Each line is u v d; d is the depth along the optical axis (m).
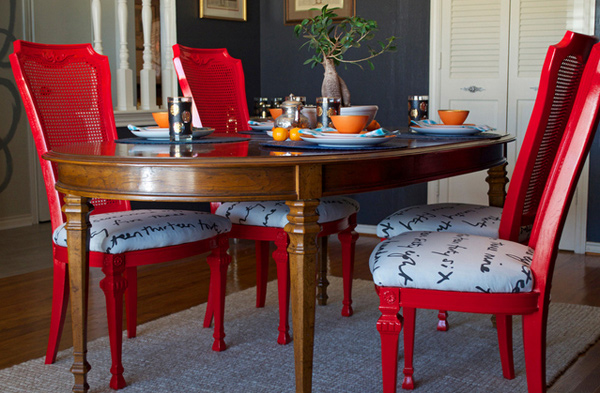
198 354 2.41
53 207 2.21
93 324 2.78
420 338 2.59
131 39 4.97
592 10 3.94
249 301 3.09
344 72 4.76
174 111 2.11
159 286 3.38
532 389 1.64
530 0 4.11
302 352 1.70
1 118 4.86
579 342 2.51
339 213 2.62
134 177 1.65
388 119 4.64
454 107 4.41
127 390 2.09
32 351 2.47
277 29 4.98
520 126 4.23
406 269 1.63
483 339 2.57
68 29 5.02
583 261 3.88
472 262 1.62
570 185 1.55
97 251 2.03
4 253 4.12
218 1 4.66
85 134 2.46
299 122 2.28
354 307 2.98
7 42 4.84
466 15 4.30
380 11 4.58
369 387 2.12
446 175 2.08
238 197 1.62
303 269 1.66
